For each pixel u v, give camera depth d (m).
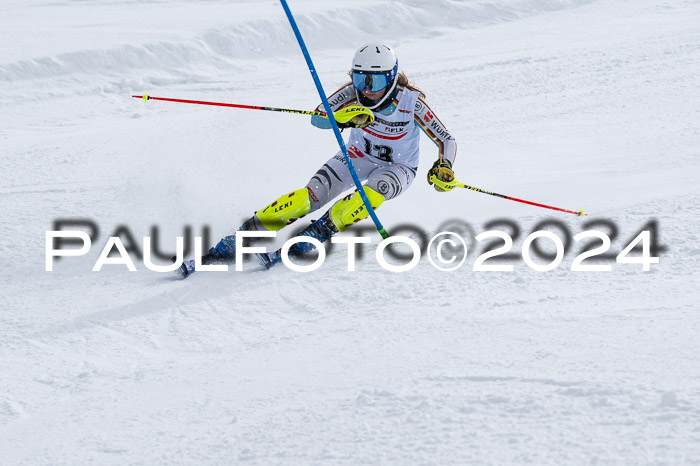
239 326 15.64
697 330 11.24
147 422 11.23
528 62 53.25
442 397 10.12
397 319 14.19
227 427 10.55
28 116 47.69
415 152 21.06
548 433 8.69
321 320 15.12
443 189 20.36
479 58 56.72
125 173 31.69
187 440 10.35
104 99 51.84
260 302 16.77
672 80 44.25
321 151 34.41
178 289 18.11
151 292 18.08
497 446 8.58
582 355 10.92
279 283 17.73
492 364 11.09
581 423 8.80
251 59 63.66
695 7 76.25
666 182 23.69
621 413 8.88
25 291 18.77
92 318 16.61
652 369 9.99
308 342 13.77
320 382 11.66
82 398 12.68
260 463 9.21
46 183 30.58
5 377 13.77
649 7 77.81
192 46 61.34
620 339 11.35
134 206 25.58
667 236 17.30
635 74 46.78
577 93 43.34
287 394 11.41
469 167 30.22
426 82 49.03
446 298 15.16
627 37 60.91
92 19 69.50
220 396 11.83
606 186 24.64
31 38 60.69
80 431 11.24
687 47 53.66
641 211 19.56
